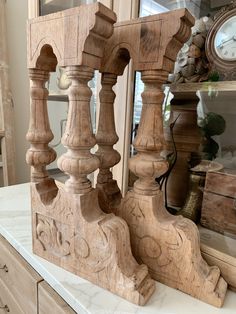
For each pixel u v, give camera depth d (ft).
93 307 1.42
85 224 1.56
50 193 1.86
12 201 2.92
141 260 1.69
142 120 1.55
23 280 1.88
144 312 1.39
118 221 1.57
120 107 2.21
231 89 1.66
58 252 1.75
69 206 1.61
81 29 1.33
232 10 1.70
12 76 5.44
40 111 1.78
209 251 1.68
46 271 1.72
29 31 1.61
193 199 1.98
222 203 1.80
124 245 1.54
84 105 1.47
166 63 1.43
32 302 1.82
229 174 1.76
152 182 1.63
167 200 2.11
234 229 1.76
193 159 2.03
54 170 2.55
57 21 1.42
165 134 2.00
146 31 1.43
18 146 5.78
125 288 1.46
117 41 1.59
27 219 2.46
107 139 1.87
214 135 1.98
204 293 1.48
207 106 1.99
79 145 1.48
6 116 5.01
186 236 1.50
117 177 2.32
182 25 1.35
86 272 1.62
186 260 1.52
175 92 1.95
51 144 2.94
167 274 1.60
